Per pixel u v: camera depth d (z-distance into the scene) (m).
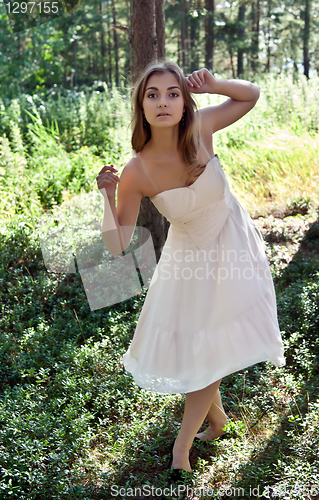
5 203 6.45
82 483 2.51
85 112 10.73
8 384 3.40
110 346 3.67
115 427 2.86
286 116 10.64
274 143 8.88
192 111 2.18
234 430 2.72
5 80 15.71
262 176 8.00
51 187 6.91
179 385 2.37
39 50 16.66
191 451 2.75
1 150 7.93
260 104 10.92
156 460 2.60
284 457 2.48
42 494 2.34
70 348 3.57
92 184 6.85
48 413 2.92
